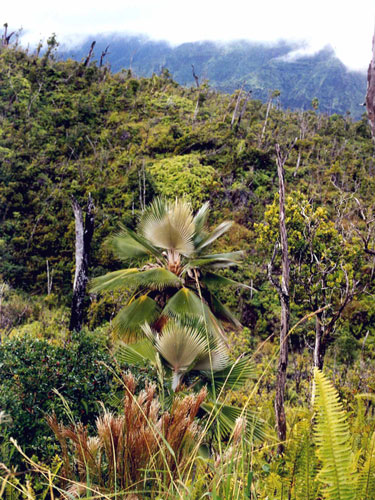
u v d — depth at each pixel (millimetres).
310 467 1135
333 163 51219
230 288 26047
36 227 32125
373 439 1009
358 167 51469
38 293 27016
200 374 5215
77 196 36406
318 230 9414
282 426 2777
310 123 72000
